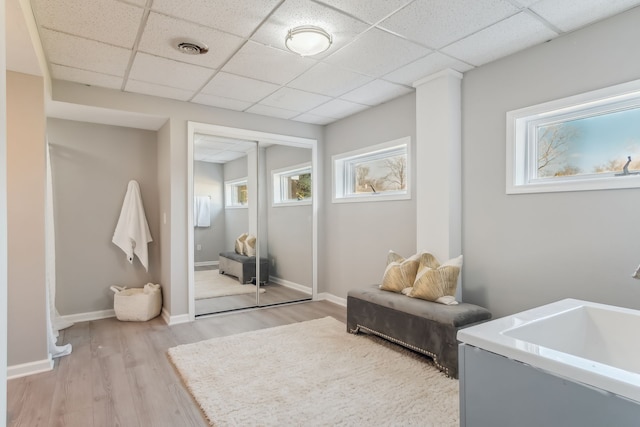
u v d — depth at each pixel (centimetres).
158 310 392
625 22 211
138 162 413
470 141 297
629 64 209
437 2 201
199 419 194
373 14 213
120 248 401
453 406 202
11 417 195
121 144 403
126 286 405
